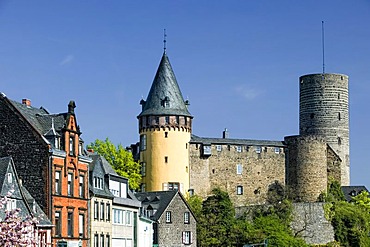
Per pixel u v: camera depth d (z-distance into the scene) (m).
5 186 86.69
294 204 160.88
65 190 99.19
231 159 176.88
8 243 63.56
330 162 184.00
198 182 172.12
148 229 126.75
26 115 100.19
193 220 140.88
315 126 188.62
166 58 171.38
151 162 166.38
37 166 97.38
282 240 147.50
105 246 109.12
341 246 158.50
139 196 140.12
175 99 168.88
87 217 103.81
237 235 147.62
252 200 178.00
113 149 159.88
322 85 188.50
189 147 171.25
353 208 163.38
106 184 111.62
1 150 98.88
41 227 92.19
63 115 102.25
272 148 181.25
